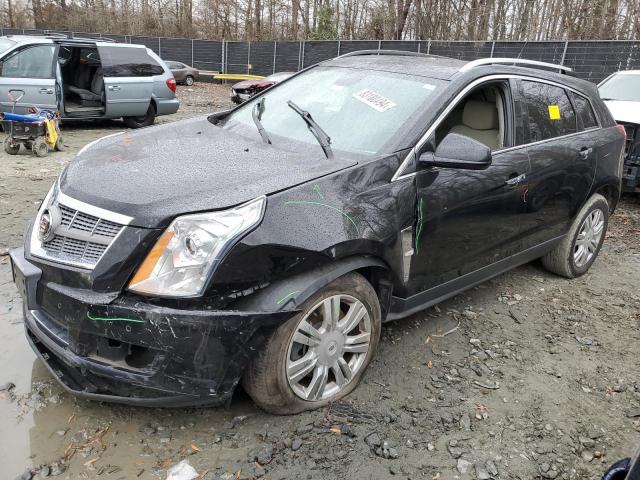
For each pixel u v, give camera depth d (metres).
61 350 2.56
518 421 2.98
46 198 3.01
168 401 2.48
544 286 4.79
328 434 2.73
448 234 3.38
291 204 2.60
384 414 2.91
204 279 2.35
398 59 4.00
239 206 2.48
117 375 2.46
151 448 2.58
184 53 32.34
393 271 3.05
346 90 3.69
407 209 3.05
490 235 3.74
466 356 3.57
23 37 10.27
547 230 4.38
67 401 2.86
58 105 10.18
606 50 15.65
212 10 42.06
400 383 3.21
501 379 3.35
